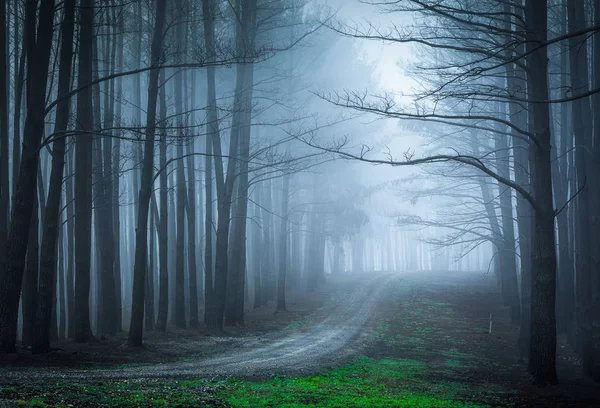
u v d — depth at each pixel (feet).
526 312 77.61
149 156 73.36
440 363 73.61
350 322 115.24
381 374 62.69
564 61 84.43
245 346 82.02
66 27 62.39
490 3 72.84
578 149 67.05
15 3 83.87
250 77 104.58
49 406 31.40
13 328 55.88
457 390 54.08
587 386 55.67
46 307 60.03
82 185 71.72
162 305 88.17
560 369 67.51
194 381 48.57
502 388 55.62
